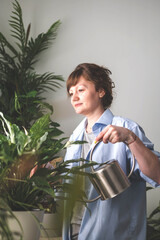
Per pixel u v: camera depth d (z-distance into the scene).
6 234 0.80
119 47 3.49
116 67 3.47
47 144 1.10
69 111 3.38
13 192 0.95
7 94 3.11
